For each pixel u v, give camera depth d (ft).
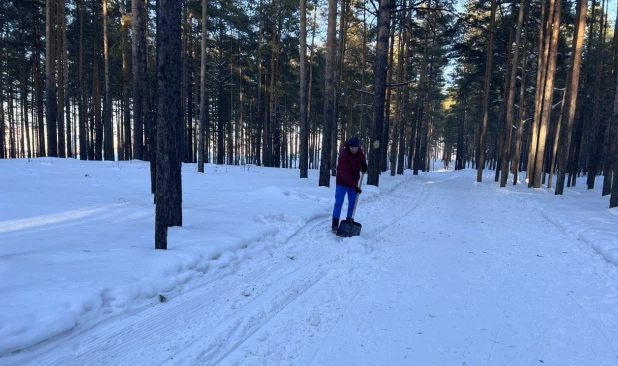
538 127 58.90
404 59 88.02
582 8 40.11
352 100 89.30
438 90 120.06
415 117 102.22
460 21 61.11
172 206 17.26
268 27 88.02
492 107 93.86
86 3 79.05
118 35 70.54
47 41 65.77
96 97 79.97
